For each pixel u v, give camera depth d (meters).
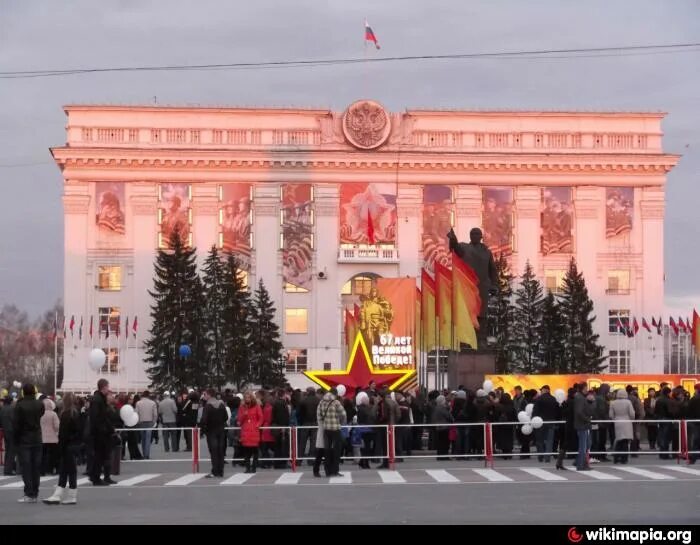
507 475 41.03
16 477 42.88
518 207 136.12
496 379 68.44
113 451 43.47
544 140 136.62
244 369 126.50
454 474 41.91
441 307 66.38
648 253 137.50
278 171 134.38
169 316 125.81
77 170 133.12
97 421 38.62
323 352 134.00
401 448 50.38
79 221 133.38
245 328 126.81
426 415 55.56
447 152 134.50
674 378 69.56
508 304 130.25
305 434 48.47
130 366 132.88
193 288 126.38
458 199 135.38
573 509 28.91
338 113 135.38
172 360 125.81
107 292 133.38
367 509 29.48
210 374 125.81
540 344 130.50
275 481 39.84
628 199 137.38
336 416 41.31
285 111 135.12
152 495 34.53
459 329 62.38
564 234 136.62
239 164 133.88
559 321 129.62
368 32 129.00
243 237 134.25
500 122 136.38
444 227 135.25
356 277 135.75
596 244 136.88
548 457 48.56
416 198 135.00
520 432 52.03
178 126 134.25
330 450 41.25
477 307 62.53
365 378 64.25
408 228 135.00
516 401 55.12
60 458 31.70
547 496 32.56
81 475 43.53
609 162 136.00
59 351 174.50
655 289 137.25
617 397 47.09
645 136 137.38
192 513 28.91
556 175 136.50
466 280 62.62
